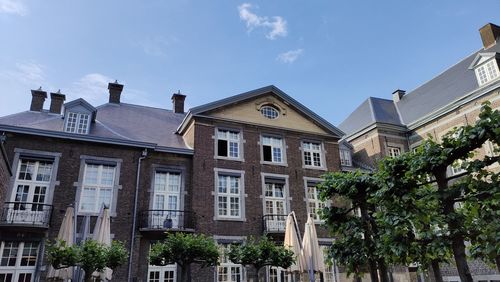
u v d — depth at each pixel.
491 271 17.05
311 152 19.89
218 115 18.31
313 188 18.95
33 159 14.46
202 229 15.70
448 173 18.36
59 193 14.26
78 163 14.95
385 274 7.04
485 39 22.61
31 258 13.23
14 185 13.88
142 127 18.66
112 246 10.92
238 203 17.05
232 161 17.62
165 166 16.52
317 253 12.91
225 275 15.52
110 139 15.48
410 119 24.12
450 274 18.64
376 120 23.73
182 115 22.11
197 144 17.19
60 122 16.16
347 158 22.80
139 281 14.21
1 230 12.91
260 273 16.05
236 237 16.14
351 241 7.41
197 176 16.56
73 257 9.54
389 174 6.50
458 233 5.48
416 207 6.12
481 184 5.46
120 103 20.69
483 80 20.03
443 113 21.50
